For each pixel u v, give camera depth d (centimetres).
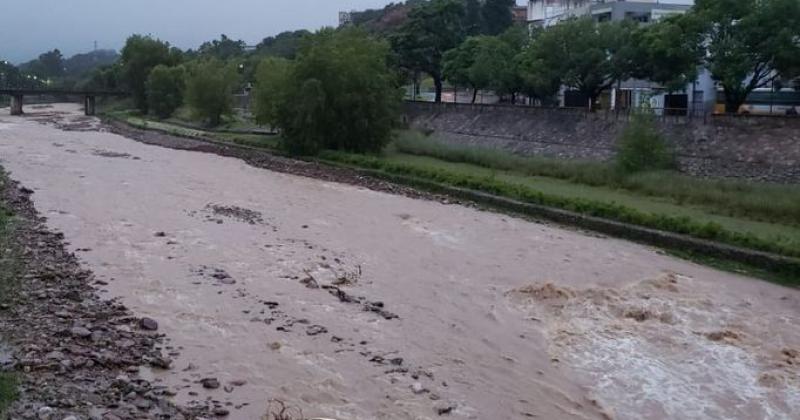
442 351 1590
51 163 4369
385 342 1616
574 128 5425
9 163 4275
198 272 2064
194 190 3581
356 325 1709
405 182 4134
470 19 9444
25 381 1251
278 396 1321
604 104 6800
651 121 4569
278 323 1684
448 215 3222
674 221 2823
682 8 7288
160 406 1228
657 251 2667
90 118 9112
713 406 1401
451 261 2361
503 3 9550
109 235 2473
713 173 4331
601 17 7300
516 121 6019
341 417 1255
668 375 1526
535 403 1377
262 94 5719
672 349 1664
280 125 5406
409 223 2991
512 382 1459
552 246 2664
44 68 19400
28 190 3259
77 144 5691
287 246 2445
